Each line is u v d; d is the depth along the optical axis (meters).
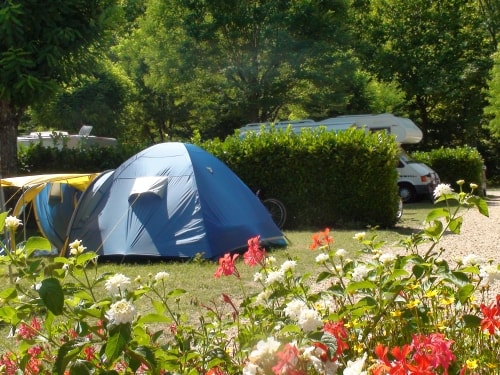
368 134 15.18
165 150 10.72
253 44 28.31
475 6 39.81
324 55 27.70
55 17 14.26
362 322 3.16
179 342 2.96
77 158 16.97
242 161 15.64
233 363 2.97
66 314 2.66
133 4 37.91
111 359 2.37
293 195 15.34
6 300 2.69
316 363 2.27
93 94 29.69
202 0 28.34
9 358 3.20
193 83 29.53
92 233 10.27
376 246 3.60
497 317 2.78
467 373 2.79
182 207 10.08
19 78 13.82
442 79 35.50
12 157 14.97
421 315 3.19
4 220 2.78
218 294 7.32
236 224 10.23
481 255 9.95
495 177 39.59
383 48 36.75
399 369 2.08
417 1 36.97
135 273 8.72
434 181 22.75
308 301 3.21
